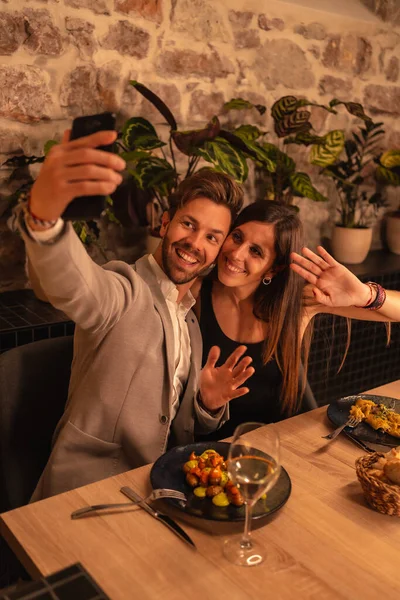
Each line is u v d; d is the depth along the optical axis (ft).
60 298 4.01
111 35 8.96
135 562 3.44
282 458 4.64
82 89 8.89
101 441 4.93
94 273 4.24
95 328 4.44
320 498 4.16
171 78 9.73
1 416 5.24
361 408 5.29
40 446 5.50
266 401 6.29
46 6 8.31
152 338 4.92
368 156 12.59
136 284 4.84
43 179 3.24
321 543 3.70
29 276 8.29
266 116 10.98
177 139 8.63
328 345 10.32
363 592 3.32
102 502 3.97
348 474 4.48
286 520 3.90
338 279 5.79
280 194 10.63
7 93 8.28
